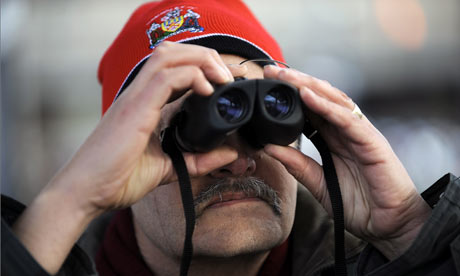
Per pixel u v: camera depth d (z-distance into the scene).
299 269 3.12
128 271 3.17
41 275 2.10
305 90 2.26
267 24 9.55
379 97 10.04
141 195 2.37
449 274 2.33
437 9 9.90
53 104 9.02
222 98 2.17
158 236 2.86
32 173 7.93
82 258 2.37
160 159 2.40
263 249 2.67
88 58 9.13
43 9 8.65
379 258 2.66
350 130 2.39
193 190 2.61
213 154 2.39
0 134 6.85
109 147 2.23
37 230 2.20
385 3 9.66
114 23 9.12
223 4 3.21
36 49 8.44
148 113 2.21
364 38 9.71
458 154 8.42
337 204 2.51
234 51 2.79
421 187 7.84
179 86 2.19
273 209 2.69
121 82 2.92
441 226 2.34
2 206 2.32
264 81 2.17
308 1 9.50
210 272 3.00
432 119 9.77
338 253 2.49
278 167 2.72
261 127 2.23
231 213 2.63
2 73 6.84
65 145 9.11
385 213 2.53
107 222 3.77
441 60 10.03
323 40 9.63
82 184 2.24
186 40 2.75
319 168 2.62
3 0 6.57
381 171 2.49
